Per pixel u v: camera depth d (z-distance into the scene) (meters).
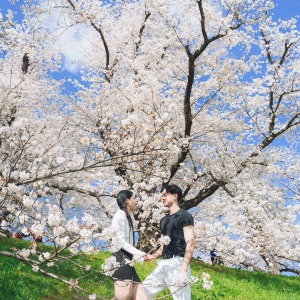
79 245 4.57
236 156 14.62
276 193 15.39
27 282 6.60
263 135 15.02
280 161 15.56
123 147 8.57
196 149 14.63
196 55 11.84
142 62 15.99
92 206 16.34
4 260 7.59
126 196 5.18
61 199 14.71
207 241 8.98
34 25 15.43
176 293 5.15
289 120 14.38
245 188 14.67
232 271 12.48
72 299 6.61
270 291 10.19
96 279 7.67
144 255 4.83
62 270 7.74
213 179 13.70
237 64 12.58
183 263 5.05
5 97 10.45
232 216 14.62
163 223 5.45
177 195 5.49
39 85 15.74
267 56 15.72
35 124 13.57
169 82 14.98
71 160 8.14
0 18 8.92
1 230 5.99
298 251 15.80
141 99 12.73
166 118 8.02
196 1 11.11
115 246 4.52
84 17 15.19
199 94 13.37
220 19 11.44
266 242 14.70
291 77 14.76
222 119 14.23
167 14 11.92
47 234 4.66
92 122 14.27
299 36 14.86
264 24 14.59
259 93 14.80
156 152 8.07
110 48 17.52
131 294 4.84
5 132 7.37
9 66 14.49
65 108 14.81
